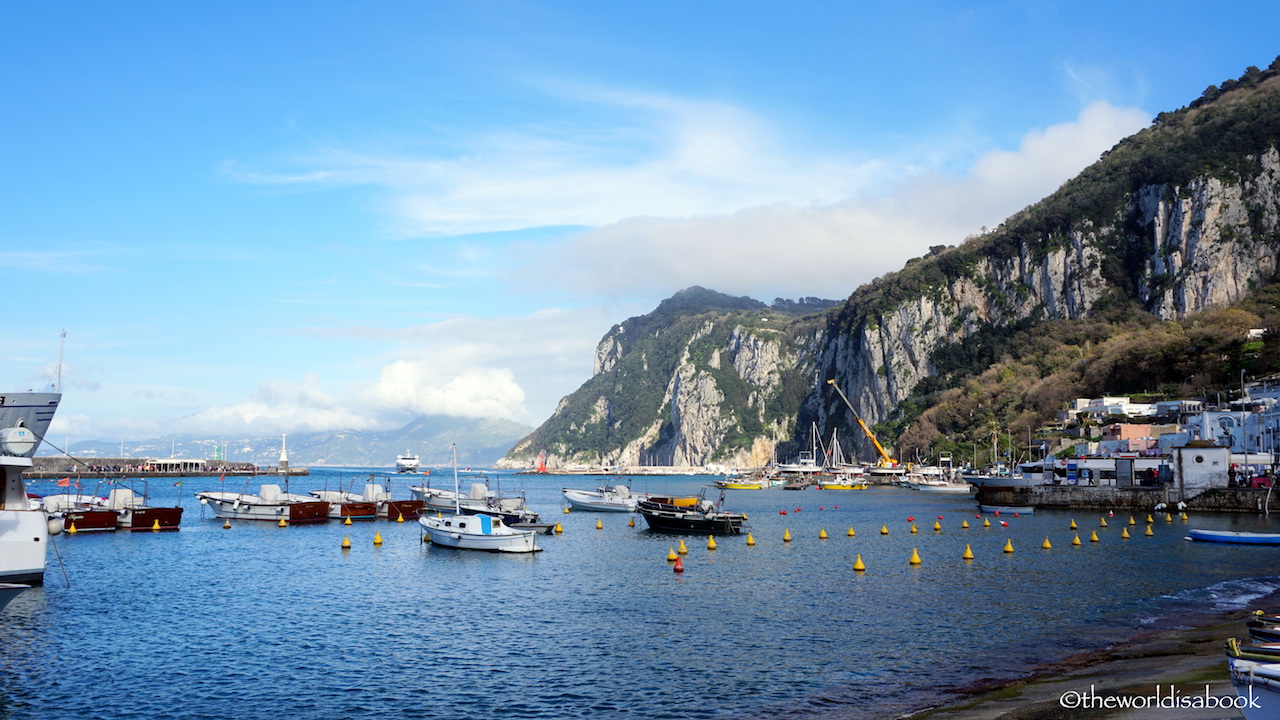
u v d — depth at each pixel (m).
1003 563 62.72
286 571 61.22
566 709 29.55
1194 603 45.41
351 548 74.81
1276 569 57.22
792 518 115.81
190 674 34.16
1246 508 97.44
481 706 29.98
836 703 29.31
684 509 89.94
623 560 67.19
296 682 32.97
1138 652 34.09
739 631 40.91
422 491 119.12
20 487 45.06
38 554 44.12
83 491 176.38
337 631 41.53
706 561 66.50
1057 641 37.31
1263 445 116.62
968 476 170.50
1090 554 66.62
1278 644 24.69
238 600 49.66
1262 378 160.25
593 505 125.81
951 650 36.31
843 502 162.62
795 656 35.97
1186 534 79.62
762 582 55.56
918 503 152.75
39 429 50.38
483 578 57.88
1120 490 105.44
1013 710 26.19
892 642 38.09
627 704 29.94
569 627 42.16
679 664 34.97
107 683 33.00
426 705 30.19
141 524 88.69
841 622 42.59
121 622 43.62
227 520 92.44
